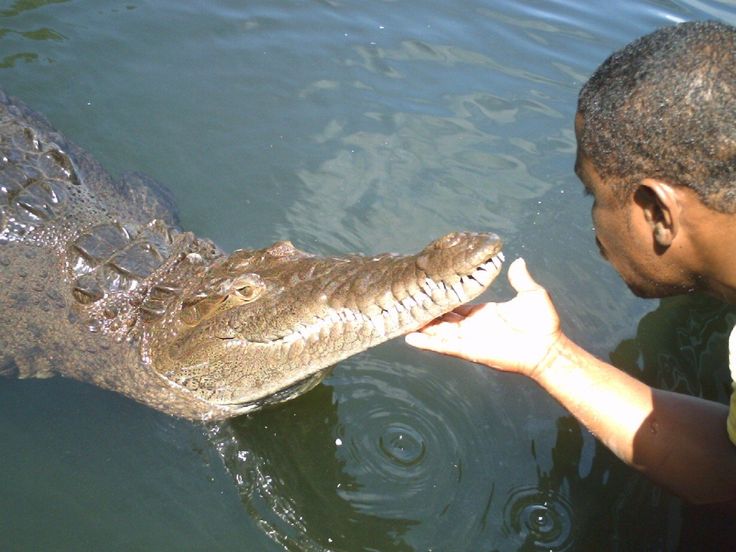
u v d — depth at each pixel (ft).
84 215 5.26
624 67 3.61
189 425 4.74
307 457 4.57
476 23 7.84
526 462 4.58
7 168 5.38
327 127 6.59
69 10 7.45
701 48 3.48
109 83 6.77
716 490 3.99
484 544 4.21
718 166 3.41
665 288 3.94
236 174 6.21
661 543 4.22
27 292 4.98
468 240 3.84
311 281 4.26
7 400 4.76
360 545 4.21
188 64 7.04
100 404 4.80
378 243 5.79
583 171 3.82
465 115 6.75
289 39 7.45
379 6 8.01
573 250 5.90
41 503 4.29
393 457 4.57
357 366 4.98
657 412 4.02
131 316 4.80
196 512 4.33
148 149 6.31
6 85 6.53
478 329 4.12
